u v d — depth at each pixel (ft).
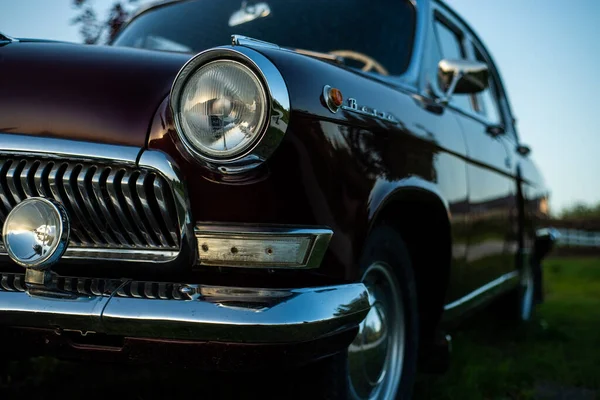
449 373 11.23
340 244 6.33
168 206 5.92
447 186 8.96
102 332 5.63
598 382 11.26
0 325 5.86
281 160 5.88
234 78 5.73
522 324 15.97
